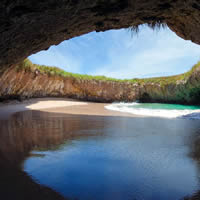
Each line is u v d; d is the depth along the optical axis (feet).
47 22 9.16
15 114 26.48
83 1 7.70
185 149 10.05
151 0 9.07
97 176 6.73
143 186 6.03
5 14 6.76
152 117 22.94
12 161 8.12
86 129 15.69
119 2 8.97
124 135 13.41
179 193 5.63
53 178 6.52
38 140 11.98
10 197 5.31
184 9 10.28
